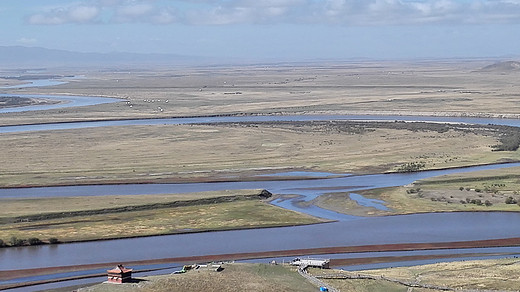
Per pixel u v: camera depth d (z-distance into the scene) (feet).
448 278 309.63
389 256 366.84
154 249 381.60
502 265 334.85
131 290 271.28
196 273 296.51
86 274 337.52
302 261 333.21
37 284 321.52
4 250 382.42
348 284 292.81
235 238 404.16
